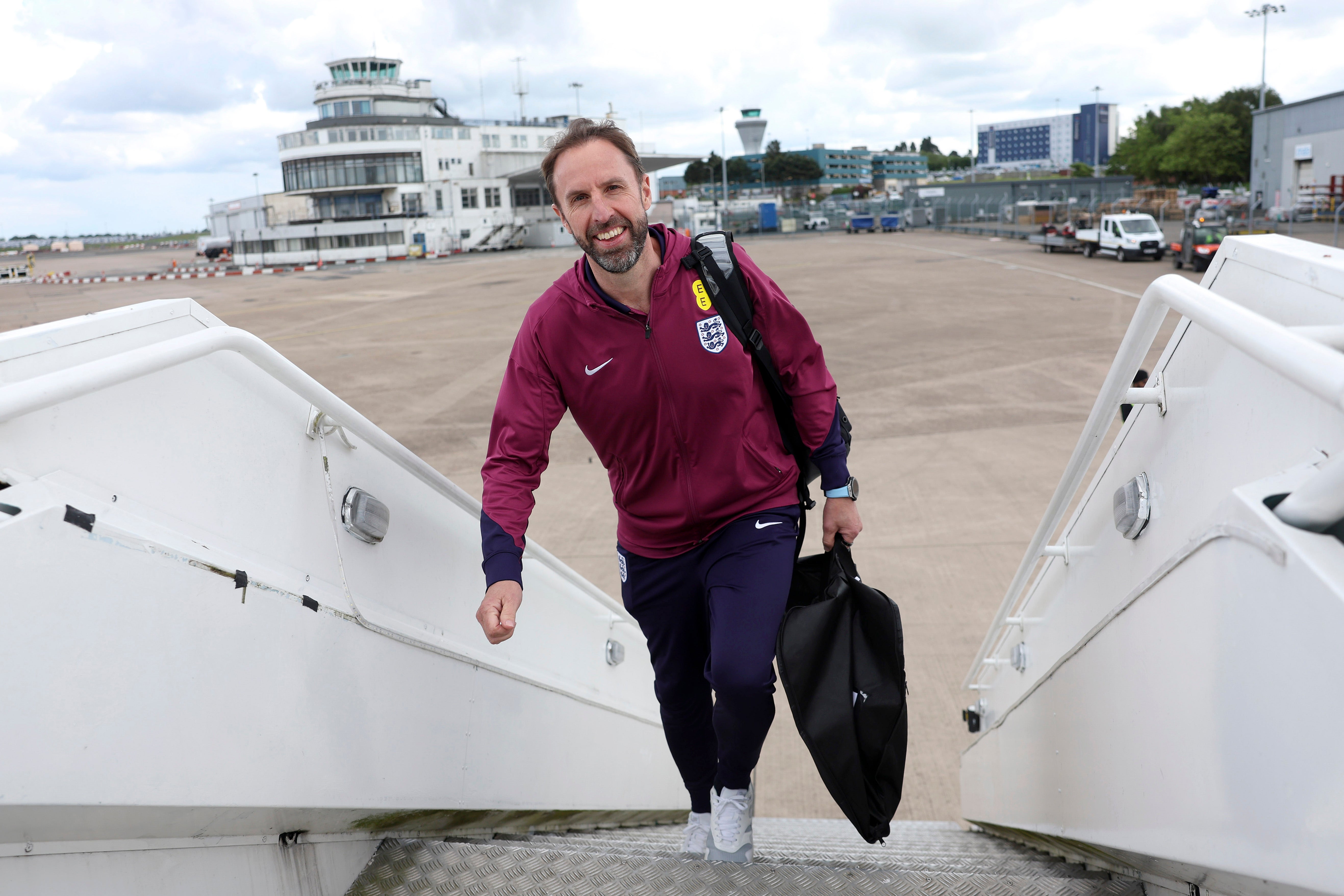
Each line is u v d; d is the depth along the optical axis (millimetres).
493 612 1718
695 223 63781
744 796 2221
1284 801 1006
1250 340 982
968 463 9398
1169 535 1511
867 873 1899
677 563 2143
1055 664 2188
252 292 37219
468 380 15273
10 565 996
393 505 1897
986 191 51438
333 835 1784
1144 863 1699
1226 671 1155
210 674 1308
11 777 988
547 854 1943
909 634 6125
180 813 1260
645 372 1903
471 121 65312
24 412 966
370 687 1761
